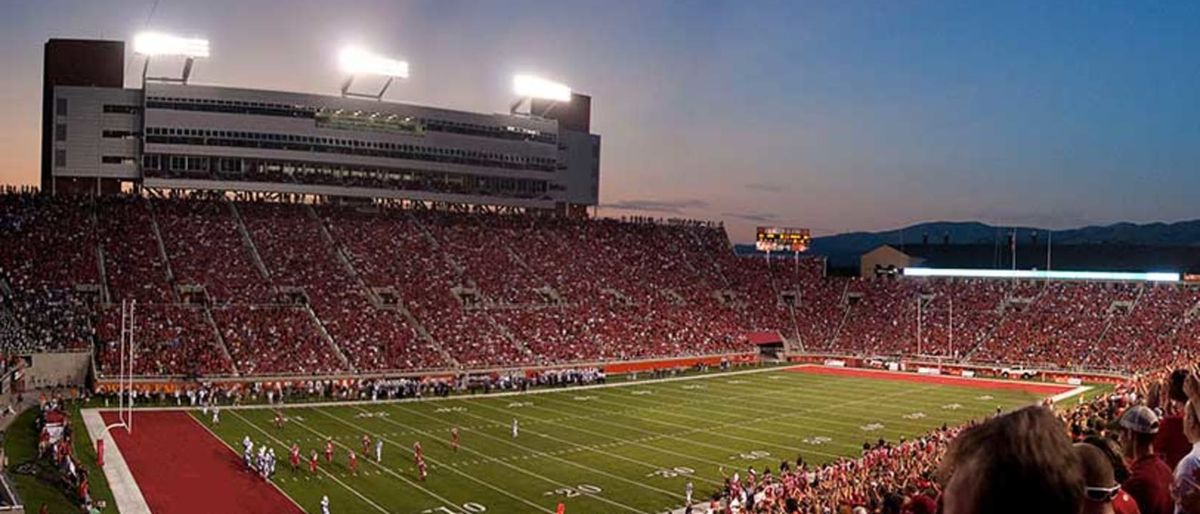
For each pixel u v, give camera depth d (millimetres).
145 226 79125
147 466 42062
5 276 67938
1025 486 2596
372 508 36062
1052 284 98125
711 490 39469
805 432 53031
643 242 109000
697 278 105438
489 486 39812
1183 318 86125
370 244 88125
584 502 37375
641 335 87812
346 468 42594
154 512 35031
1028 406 2861
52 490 36875
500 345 78000
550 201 110375
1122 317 88688
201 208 84688
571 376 73938
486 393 68250
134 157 87188
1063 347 85312
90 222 77250
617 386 73375
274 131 90875
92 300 68312
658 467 43750
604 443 49344
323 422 54219
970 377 82312
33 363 60594
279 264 79938
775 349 97688
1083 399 65625
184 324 67938
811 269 111062
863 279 107625
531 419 56719
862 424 55812
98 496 36906
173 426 51500
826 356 94812
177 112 86938
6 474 36562
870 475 33562
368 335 73500
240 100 89250
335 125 93625
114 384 59938
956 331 92938
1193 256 102562
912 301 101312
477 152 102812
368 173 96250
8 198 76875
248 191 90125
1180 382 6922
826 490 32094
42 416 48750
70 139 85625
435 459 44844
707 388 72562
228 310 71562
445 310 81062
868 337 96000
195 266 75688
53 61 88250
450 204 104312
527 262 95062
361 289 80188
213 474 40875
